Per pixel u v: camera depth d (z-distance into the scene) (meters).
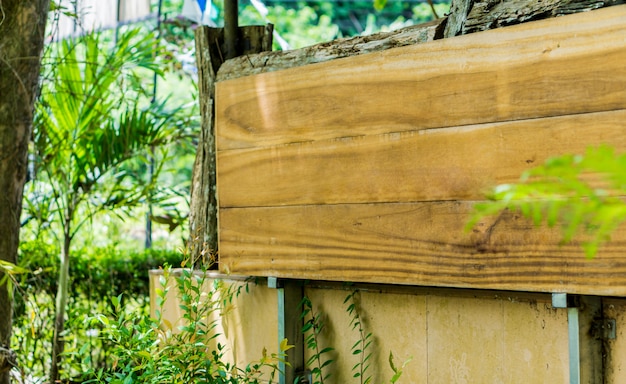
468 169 1.49
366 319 1.90
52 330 3.84
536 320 1.56
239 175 1.93
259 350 2.11
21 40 2.90
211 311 2.08
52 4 3.45
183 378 2.00
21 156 2.95
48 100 3.66
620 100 1.28
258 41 2.47
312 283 2.02
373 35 1.98
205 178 2.45
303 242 1.78
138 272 4.00
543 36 1.38
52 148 3.65
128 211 3.89
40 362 3.83
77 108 3.66
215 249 2.40
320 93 1.74
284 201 1.82
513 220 1.42
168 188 4.01
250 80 1.89
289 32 11.11
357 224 1.68
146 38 3.89
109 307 3.91
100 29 3.91
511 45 1.42
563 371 1.52
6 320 2.89
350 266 1.69
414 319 1.80
